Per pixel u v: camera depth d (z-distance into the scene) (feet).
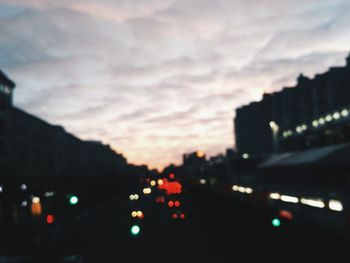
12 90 181.16
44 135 227.81
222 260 72.18
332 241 67.00
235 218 117.19
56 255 78.48
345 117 205.05
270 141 418.51
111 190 247.91
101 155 454.81
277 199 117.91
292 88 370.73
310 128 245.65
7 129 169.48
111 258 76.07
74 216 135.64
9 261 57.16
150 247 87.20
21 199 152.35
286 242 77.25
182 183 424.46
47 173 227.20
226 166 428.56
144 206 200.54
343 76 309.42
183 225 122.72
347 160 171.53
